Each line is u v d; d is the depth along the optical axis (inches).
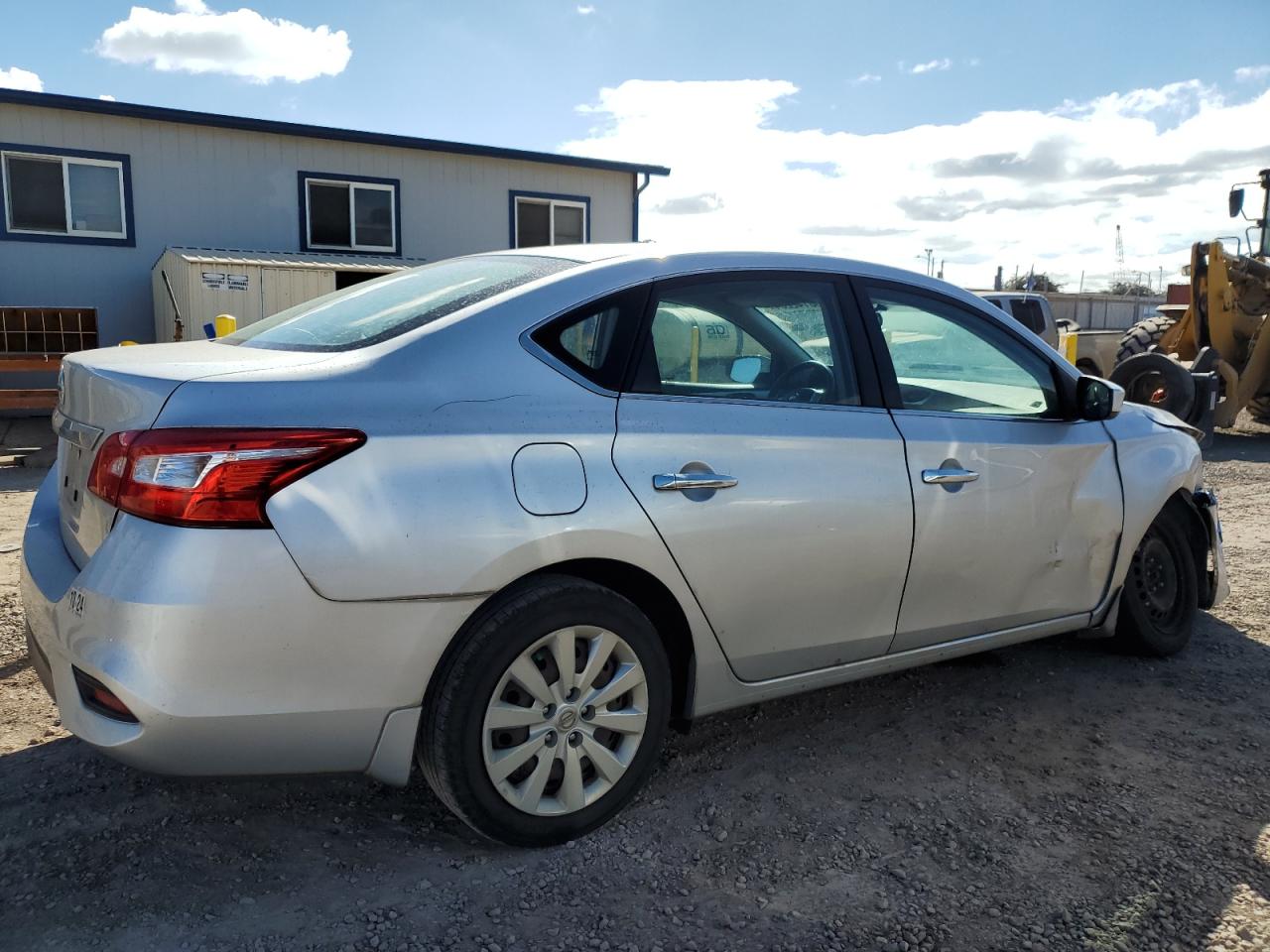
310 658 90.4
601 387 108.3
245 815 112.8
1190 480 168.4
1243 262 523.2
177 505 87.0
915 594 129.4
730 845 109.1
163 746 87.8
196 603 86.0
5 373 525.7
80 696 93.4
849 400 126.6
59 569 100.7
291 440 89.4
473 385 100.8
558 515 100.1
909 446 127.5
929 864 106.2
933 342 137.3
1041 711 147.9
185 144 557.0
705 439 111.6
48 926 91.5
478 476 96.8
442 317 105.8
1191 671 164.9
